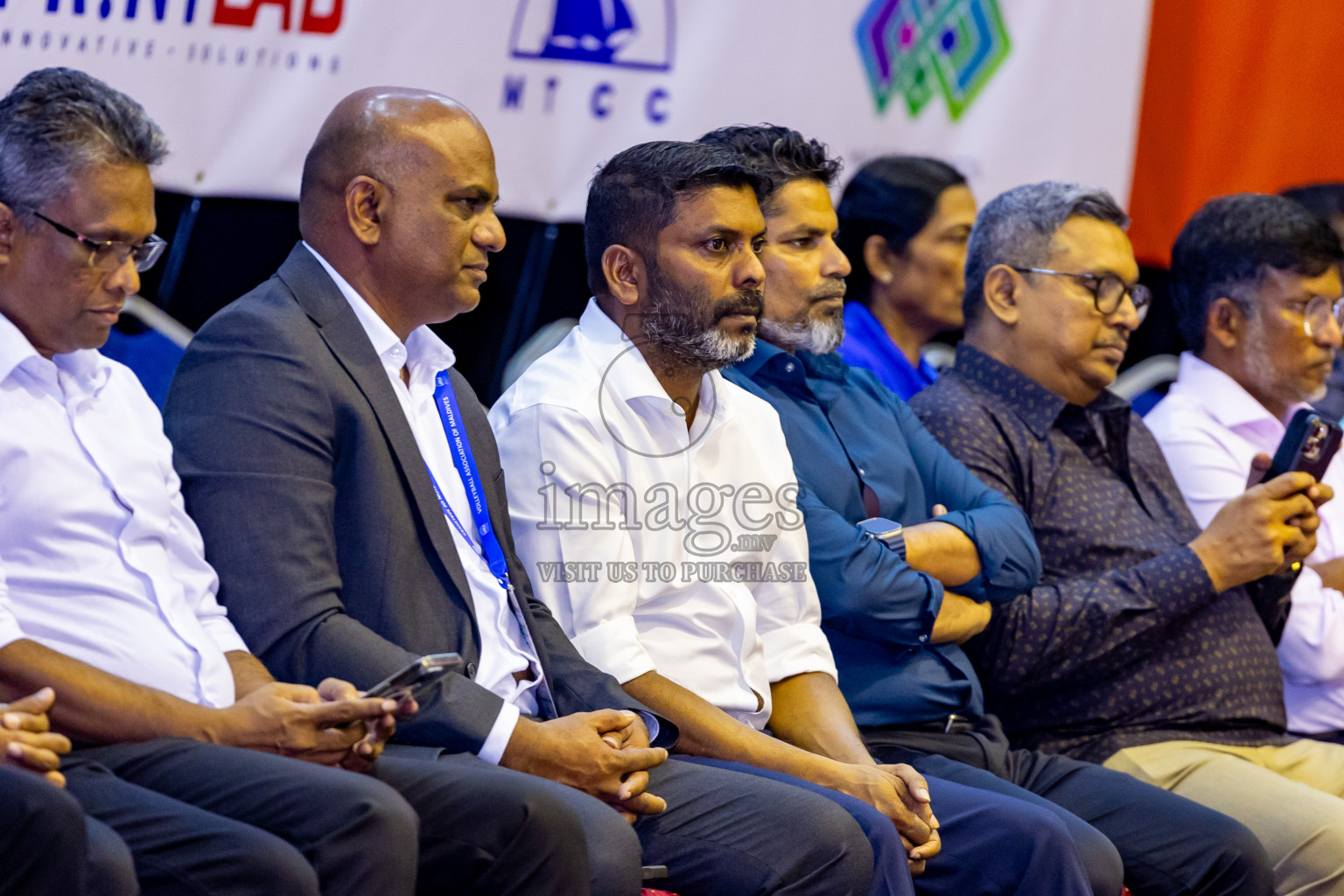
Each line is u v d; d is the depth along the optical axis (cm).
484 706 385
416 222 422
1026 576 521
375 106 428
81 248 362
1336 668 625
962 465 556
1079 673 557
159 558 377
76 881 283
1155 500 611
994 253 609
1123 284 595
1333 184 823
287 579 378
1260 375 679
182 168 670
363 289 428
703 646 455
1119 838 506
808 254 536
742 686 461
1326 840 517
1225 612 581
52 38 647
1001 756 523
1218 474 654
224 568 384
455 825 348
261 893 303
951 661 518
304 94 679
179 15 665
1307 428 573
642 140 723
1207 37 801
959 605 512
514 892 346
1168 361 820
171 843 308
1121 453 604
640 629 453
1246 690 577
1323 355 676
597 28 715
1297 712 646
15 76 642
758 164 533
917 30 759
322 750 349
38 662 334
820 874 385
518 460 450
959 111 771
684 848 395
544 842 347
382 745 354
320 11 680
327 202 427
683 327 456
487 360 728
